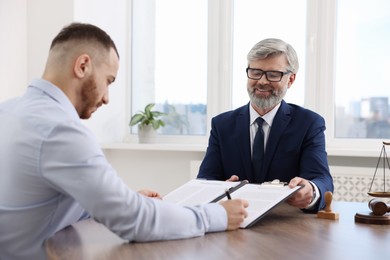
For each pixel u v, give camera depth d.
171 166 3.82
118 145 3.72
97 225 1.57
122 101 4.02
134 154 3.89
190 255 1.19
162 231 1.32
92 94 1.49
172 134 3.99
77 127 1.32
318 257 1.17
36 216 1.40
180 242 1.32
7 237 1.41
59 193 1.41
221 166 2.40
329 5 3.55
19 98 1.48
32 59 3.58
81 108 1.51
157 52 4.01
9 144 1.36
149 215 1.30
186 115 3.97
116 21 3.91
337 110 3.60
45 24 3.55
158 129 4.02
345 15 3.56
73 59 1.45
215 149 2.42
